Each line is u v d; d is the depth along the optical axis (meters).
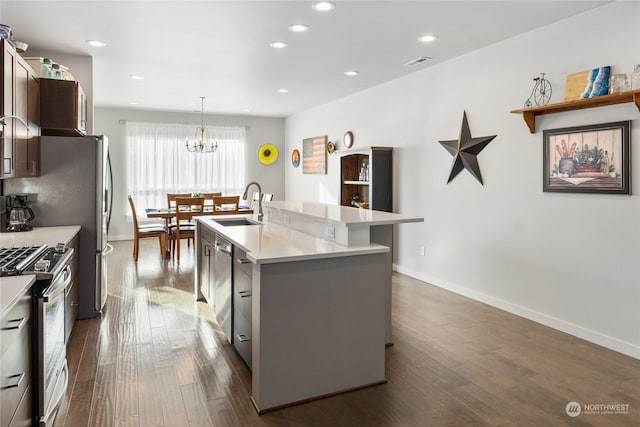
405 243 5.46
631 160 3.00
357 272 2.55
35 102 3.30
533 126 3.66
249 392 2.54
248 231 3.35
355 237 2.67
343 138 6.82
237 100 7.05
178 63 4.72
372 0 3.05
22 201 3.47
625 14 2.99
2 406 1.52
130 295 4.52
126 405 2.38
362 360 2.59
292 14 3.32
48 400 2.06
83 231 3.71
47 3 3.10
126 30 3.66
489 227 4.20
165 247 6.44
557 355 3.06
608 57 3.11
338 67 4.92
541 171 3.65
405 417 2.29
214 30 3.67
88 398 2.45
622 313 3.10
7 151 2.51
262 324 2.31
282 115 8.83
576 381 2.68
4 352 1.55
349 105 6.61
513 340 3.33
